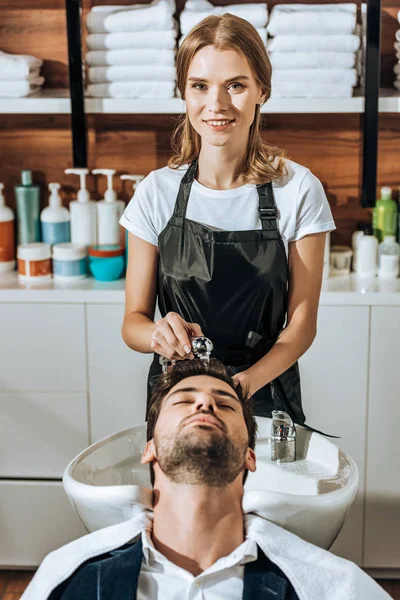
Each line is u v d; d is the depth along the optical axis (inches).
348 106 97.9
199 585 50.3
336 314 99.5
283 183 70.6
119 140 111.3
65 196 113.8
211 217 71.3
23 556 107.3
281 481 59.9
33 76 103.7
